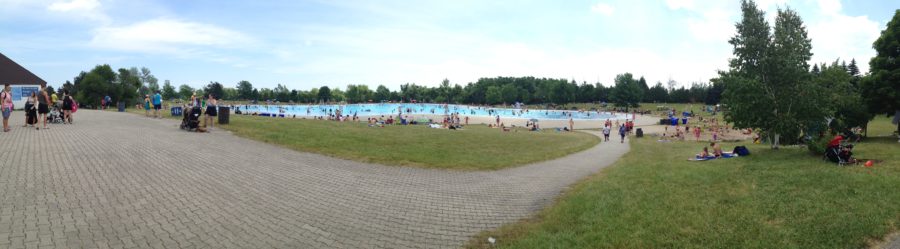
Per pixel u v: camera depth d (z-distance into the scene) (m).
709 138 39.16
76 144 12.50
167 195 8.07
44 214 6.43
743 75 17.00
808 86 15.85
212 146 14.41
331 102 173.62
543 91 147.25
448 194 10.30
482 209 9.04
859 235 6.63
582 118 81.62
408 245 6.66
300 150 15.49
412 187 10.84
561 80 140.38
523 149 22.30
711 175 11.94
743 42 16.89
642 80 145.62
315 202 8.64
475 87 167.62
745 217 7.70
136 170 9.77
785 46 15.96
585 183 12.30
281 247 6.16
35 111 16.62
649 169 13.95
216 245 6.00
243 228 6.79
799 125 16.36
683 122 61.50
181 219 6.88
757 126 17.12
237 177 10.16
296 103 163.50
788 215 7.70
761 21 16.52
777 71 16.09
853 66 100.06
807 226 7.08
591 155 21.31
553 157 19.52
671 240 6.64
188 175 9.82
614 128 54.62
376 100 183.75
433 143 21.22
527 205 9.59
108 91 62.88
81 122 19.78
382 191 10.11
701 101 131.00
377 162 14.34
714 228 7.17
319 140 18.03
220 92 150.25
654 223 7.49
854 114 22.41
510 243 6.89
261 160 12.75
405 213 8.38
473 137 26.20
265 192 9.05
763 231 6.94
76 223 6.21
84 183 8.27
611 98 119.31
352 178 11.37
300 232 6.85
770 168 12.58
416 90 177.88
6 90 14.75
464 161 15.88
